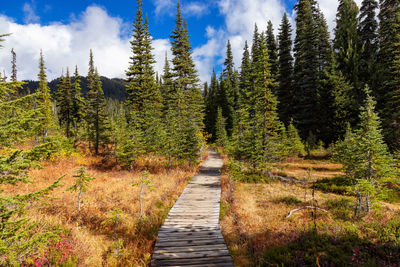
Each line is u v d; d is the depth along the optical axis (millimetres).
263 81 18453
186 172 19266
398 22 26016
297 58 36719
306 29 34562
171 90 33219
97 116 30984
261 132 17797
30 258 5242
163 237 7543
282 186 14828
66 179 15172
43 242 4695
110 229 8305
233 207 10359
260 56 18703
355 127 26156
